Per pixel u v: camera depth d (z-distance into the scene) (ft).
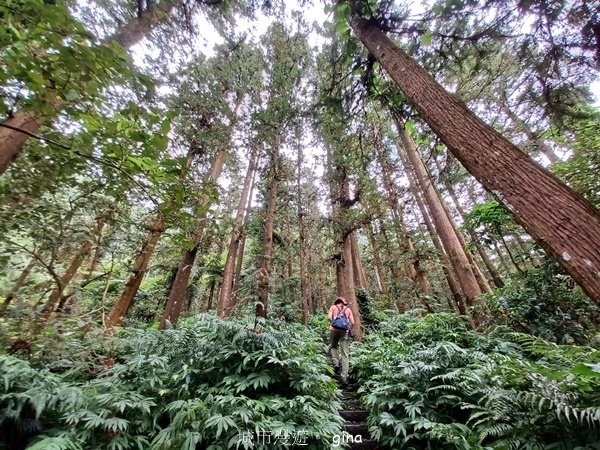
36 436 7.55
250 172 32.91
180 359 11.85
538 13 9.36
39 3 3.93
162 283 36.42
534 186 6.90
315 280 49.52
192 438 8.19
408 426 10.68
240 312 21.86
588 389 7.19
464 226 22.03
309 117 19.98
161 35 13.74
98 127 5.24
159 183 6.32
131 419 9.23
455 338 16.89
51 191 9.64
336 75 15.39
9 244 10.69
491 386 10.58
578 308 15.35
